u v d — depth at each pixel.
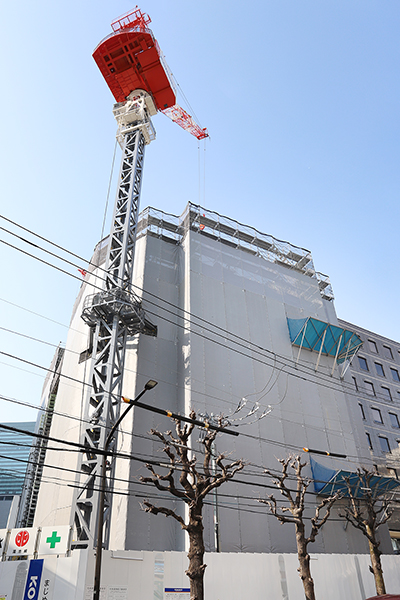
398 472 44.09
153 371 33.16
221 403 32.84
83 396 34.56
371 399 48.94
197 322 35.56
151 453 29.66
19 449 161.25
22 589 18.97
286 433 35.28
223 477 18.14
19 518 51.44
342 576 25.12
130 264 33.97
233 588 20.97
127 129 40.78
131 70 42.03
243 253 44.38
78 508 23.47
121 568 18.95
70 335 45.78
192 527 16.75
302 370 40.31
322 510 33.12
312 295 48.06
